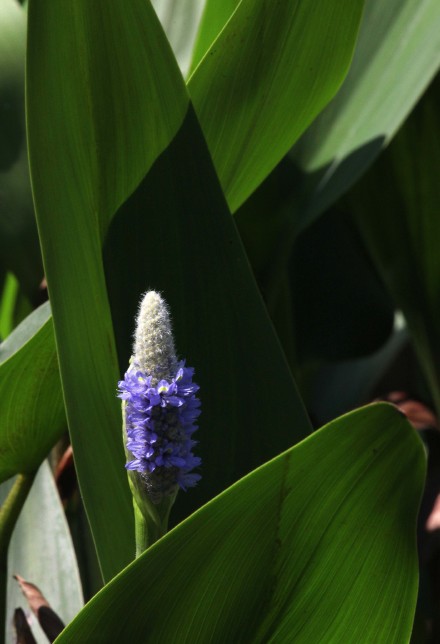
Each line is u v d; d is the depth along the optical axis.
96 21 1.06
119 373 1.07
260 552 0.97
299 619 1.00
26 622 1.16
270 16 1.10
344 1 1.11
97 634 0.97
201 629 0.99
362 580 0.99
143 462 0.97
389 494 0.97
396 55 1.33
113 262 1.10
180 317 1.11
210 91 1.13
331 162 1.33
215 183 1.10
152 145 1.09
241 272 1.11
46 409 1.09
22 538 1.27
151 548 0.95
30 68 1.05
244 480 0.94
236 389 1.11
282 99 1.15
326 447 0.95
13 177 1.35
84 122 1.07
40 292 1.34
